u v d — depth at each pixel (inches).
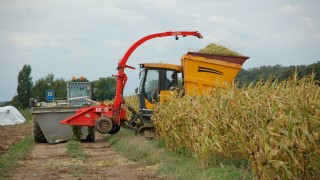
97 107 838.5
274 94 359.9
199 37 824.3
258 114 382.6
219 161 462.9
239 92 455.5
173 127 588.1
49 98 1167.0
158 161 552.1
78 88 1109.7
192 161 509.0
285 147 292.8
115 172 507.5
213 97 533.3
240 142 410.0
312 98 306.0
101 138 967.6
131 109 842.8
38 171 526.0
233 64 748.6
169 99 711.7
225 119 445.4
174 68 796.6
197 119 512.7
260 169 317.7
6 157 613.6
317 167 283.3
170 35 818.8
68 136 885.8
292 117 296.8
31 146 828.0
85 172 510.6
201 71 753.6
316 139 285.3
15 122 1690.5
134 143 703.1
